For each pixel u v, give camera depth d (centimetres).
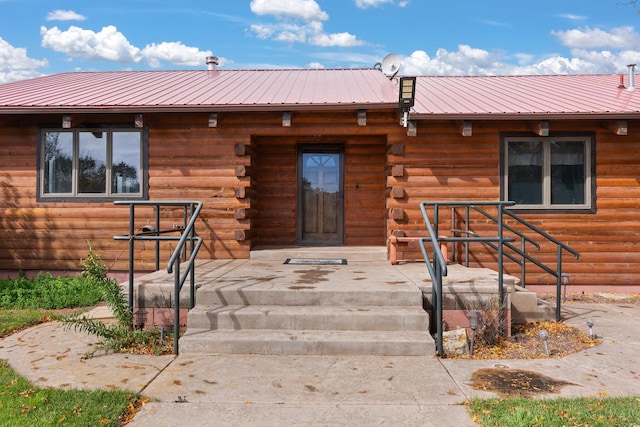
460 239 559
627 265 883
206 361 486
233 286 609
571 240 884
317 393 408
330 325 545
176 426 351
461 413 372
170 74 1252
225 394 405
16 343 548
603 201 882
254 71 1310
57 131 903
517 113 816
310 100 859
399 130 883
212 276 685
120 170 904
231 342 511
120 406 376
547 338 539
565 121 877
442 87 1092
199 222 893
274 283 631
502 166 882
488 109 851
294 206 1008
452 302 586
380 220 998
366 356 504
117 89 1002
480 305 586
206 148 892
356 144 1001
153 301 598
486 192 884
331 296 582
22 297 780
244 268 770
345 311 555
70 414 362
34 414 362
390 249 844
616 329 618
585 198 887
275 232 1011
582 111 820
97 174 905
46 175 906
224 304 586
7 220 905
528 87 1091
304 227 1023
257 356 503
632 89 1018
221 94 937
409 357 502
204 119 891
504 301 583
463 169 884
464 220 883
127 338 532
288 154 1008
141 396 399
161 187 895
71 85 1063
